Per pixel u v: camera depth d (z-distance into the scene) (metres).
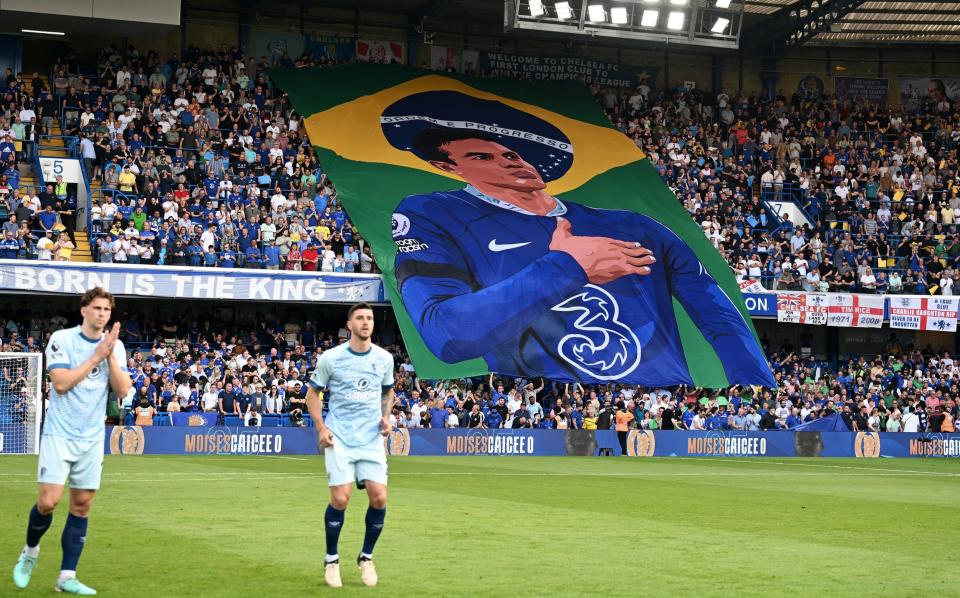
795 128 47.94
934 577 9.52
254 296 33.47
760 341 41.44
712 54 49.94
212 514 13.59
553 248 37.31
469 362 33.34
